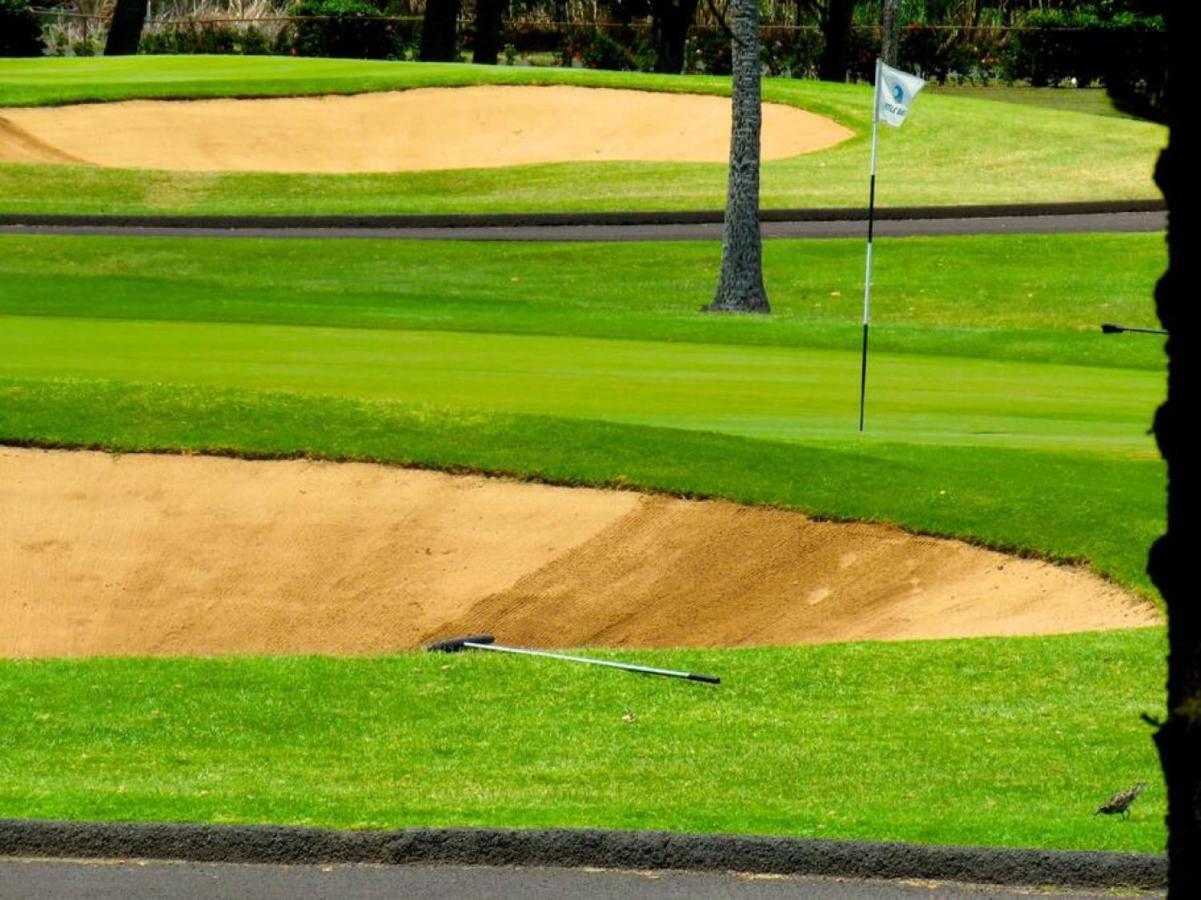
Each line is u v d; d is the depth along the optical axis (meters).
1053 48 130.00
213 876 17.47
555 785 19.38
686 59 141.00
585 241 76.50
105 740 20.97
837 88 108.00
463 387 42.28
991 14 140.75
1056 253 73.50
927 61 136.12
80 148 92.94
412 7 148.38
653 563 31.41
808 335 56.72
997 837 17.58
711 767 20.00
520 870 17.58
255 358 46.28
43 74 105.38
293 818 18.12
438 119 101.12
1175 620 11.71
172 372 43.06
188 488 33.75
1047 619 28.39
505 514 32.78
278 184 87.62
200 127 96.75
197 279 68.62
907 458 34.38
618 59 138.00
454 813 18.23
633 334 56.03
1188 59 11.45
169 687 22.94
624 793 19.09
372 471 34.12
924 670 23.86
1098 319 65.69
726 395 42.69
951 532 31.19
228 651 30.06
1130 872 17.03
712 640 29.58
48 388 37.19
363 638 30.27
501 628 30.25
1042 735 21.09
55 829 17.89
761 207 80.69
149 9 152.00
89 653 29.92
